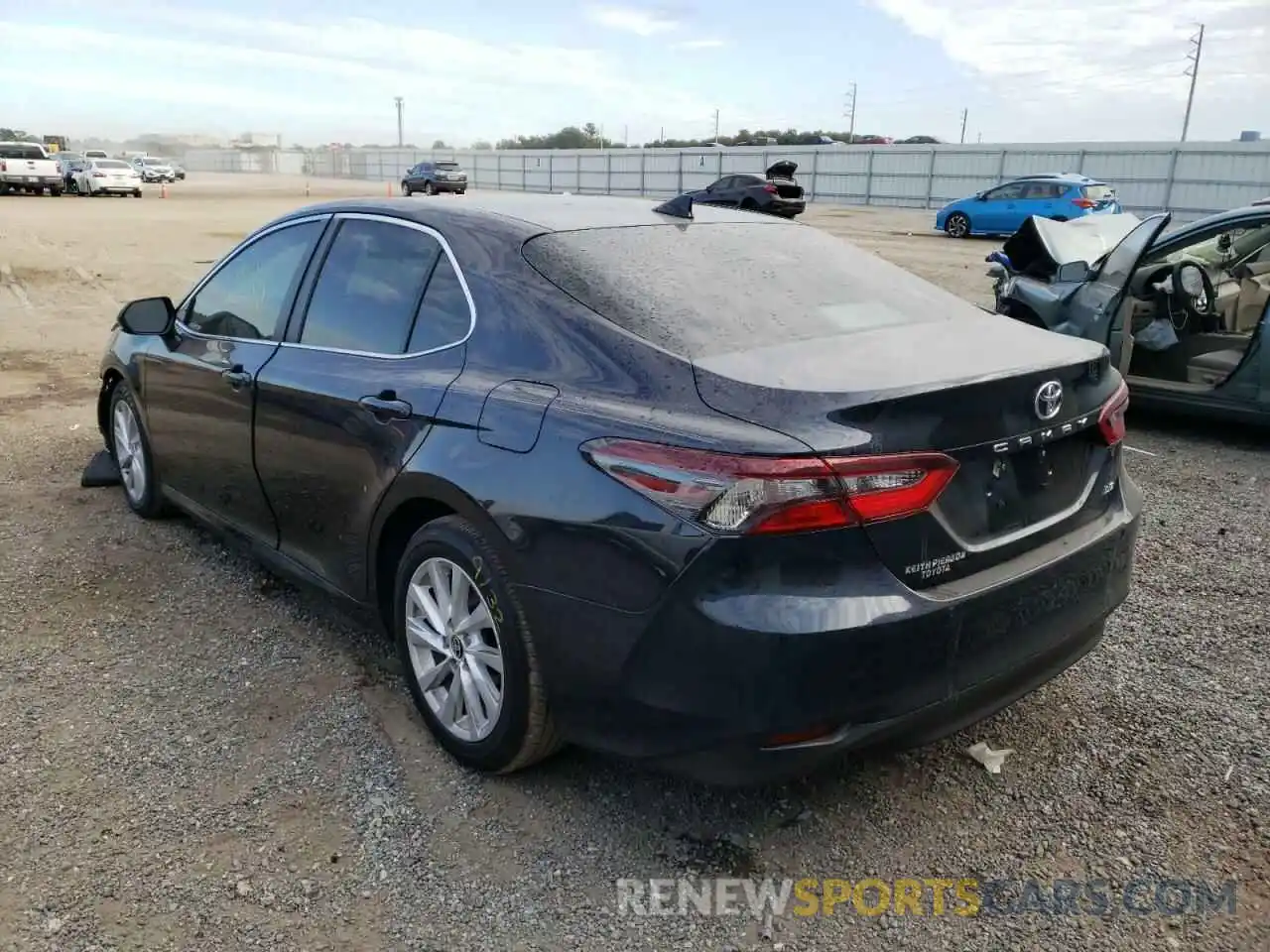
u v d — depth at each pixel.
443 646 3.01
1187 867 2.64
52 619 3.96
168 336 4.48
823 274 3.35
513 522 2.64
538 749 2.82
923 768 3.06
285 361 3.64
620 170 57.53
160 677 3.53
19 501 5.29
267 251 4.04
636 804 2.87
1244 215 6.64
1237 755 3.13
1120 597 3.04
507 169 66.38
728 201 26.75
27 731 3.18
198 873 2.56
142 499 4.97
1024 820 2.82
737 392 2.43
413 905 2.47
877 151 45.12
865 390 2.36
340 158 89.19
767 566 2.27
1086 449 2.96
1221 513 5.39
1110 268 6.86
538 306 2.88
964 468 2.50
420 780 2.96
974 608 2.47
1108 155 38.09
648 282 2.94
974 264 19.44
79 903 2.45
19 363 9.11
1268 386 6.41
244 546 4.15
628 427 2.47
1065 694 3.50
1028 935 2.41
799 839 2.74
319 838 2.71
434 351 3.10
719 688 2.30
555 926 2.42
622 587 2.42
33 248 18.14
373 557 3.27
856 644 2.28
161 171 59.94
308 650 3.74
